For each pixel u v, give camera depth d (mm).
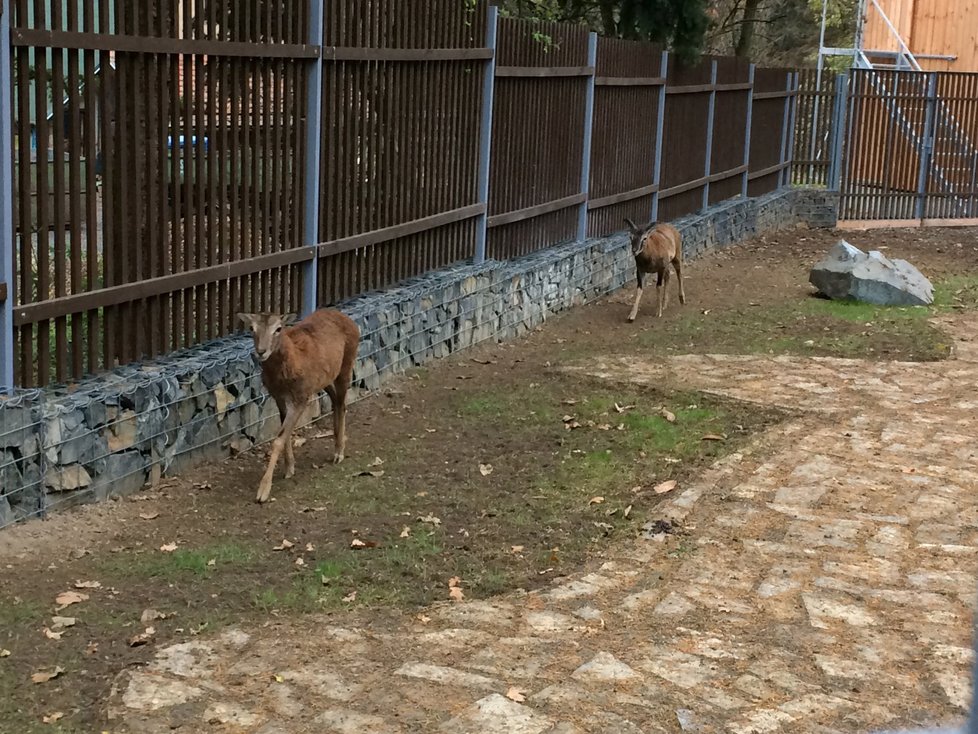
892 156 20672
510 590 5320
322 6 7914
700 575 5430
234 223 7418
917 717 4125
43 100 5824
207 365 6992
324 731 3977
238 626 4840
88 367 6496
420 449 7590
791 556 5660
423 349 9602
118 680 4352
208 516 6297
